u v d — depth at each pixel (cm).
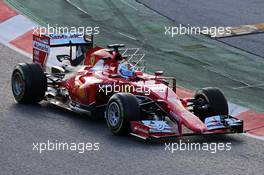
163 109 3566
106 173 3080
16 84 4050
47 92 4106
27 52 5188
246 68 5131
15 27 5600
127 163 3203
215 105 3650
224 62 5234
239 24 6181
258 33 5972
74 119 3825
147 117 3650
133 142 3488
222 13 6481
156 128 3428
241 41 5756
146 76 3812
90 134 3588
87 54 4131
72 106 3897
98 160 3234
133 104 3497
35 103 4081
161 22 6072
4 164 3173
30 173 3069
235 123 3566
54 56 5078
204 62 5203
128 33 5738
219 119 3566
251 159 3319
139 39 5619
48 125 3703
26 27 5612
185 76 4872
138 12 6275
